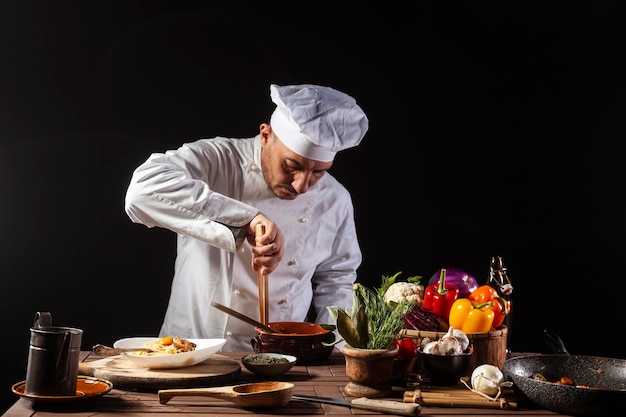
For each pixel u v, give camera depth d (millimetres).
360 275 3885
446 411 1820
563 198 3926
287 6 3797
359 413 1784
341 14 3824
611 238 3936
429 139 3883
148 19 3717
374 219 3885
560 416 1785
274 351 2240
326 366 2248
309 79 3824
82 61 3689
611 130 3924
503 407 1829
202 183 2479
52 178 3691
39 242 3693
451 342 1950
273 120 2680
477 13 3873
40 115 3678
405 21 3852
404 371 2016
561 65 3902
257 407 1787
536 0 3875
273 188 2797
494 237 3912
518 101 3898
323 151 2594
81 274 3723
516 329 3932
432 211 3898
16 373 3697
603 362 1997
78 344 1802
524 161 3908
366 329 1927
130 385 1931
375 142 3869
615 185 3924
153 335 3768
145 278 3758
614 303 3945
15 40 3654
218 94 3775
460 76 3875
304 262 2920
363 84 3848
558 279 3936
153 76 3730
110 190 3725
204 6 3748
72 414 1726
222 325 2816
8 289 3680
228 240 2396
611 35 3902
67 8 3674
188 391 1813
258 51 3793
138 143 3732
